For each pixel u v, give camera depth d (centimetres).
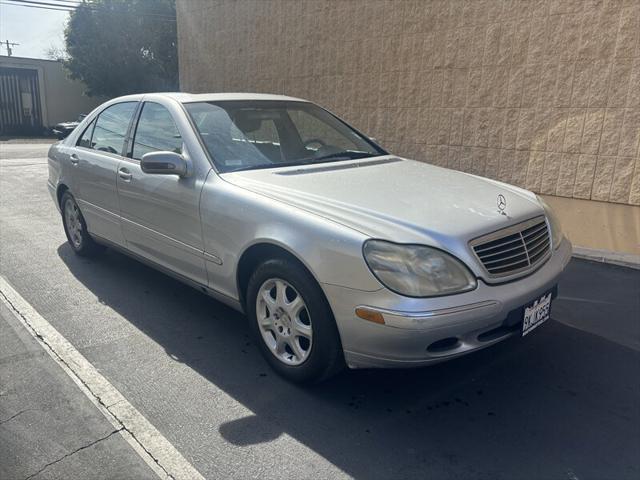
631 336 388
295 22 908
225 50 1070
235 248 333
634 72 561
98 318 410
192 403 304
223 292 358
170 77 3203
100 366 342
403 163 421
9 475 248
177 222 379
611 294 467
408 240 273
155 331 391
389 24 771
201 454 263
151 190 397
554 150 633
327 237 285
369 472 252
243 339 382
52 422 285
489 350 366
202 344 373
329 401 308
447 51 713
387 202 310
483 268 282
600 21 577
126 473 250
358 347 281
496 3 656
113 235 469
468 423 289
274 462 258
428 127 751
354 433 280
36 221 700
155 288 471
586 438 277
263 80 996
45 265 526
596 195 605
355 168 389
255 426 285
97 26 2955
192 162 371
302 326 307
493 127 684
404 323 262
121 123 464
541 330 396
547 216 349
